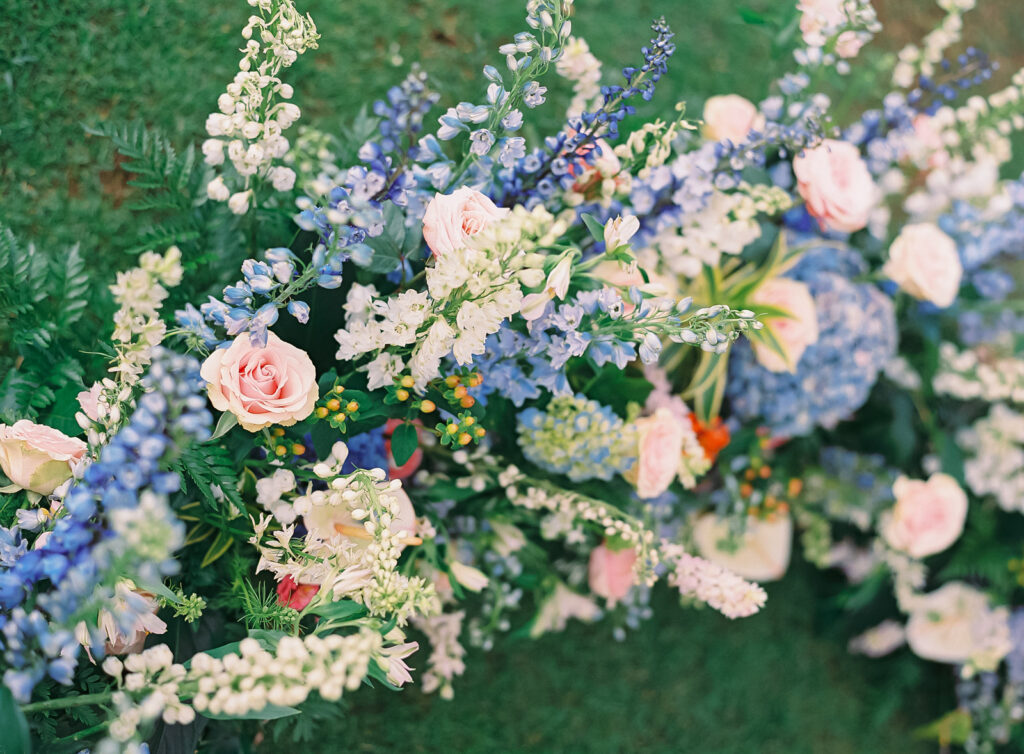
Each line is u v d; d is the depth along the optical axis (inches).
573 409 50.3
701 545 68.4
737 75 83.4
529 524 61.5
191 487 44.9
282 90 42.3
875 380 69.4
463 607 71.6
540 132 71.0
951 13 61.8
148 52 72.1
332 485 39.4
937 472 70.0
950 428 73.4
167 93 72.1
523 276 37.6
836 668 81.0
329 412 42.7
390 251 43.8
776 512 69.7
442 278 37.5
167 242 50.1
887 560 72.7
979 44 88.6
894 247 62.4
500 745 73.0
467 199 41.1
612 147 52.2
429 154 44.6
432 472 55.3
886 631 77.4
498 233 36.3
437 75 77.9
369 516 41.0
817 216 55.1
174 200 50.8
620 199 51.1
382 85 76.8
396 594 39.1
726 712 78.6
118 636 39.8
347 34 76.5
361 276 47.2
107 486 34.0
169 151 50.7
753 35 84.1
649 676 77.4
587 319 44.5
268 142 43.0
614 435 50.7
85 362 50.7
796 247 58.9
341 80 75.8
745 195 54.1
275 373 40.2
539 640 75.0
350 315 44.4
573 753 74.8
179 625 46.1
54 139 69.8
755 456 66.9
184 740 45.9
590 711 75.7
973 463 70.9
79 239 69.1
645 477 52.0
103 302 51.6
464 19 79.4
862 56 84.7
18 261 50.5
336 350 45.8
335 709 55.5
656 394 58.0
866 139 62.4
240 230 50.6
